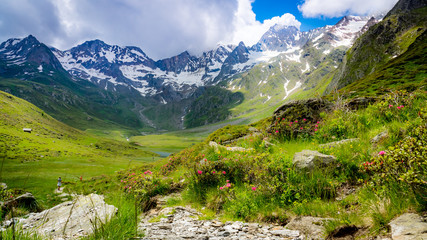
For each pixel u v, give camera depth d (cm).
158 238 520
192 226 655
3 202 564
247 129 2442
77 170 5428
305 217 600
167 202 1050
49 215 716
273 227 607
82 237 496
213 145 1673
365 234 451
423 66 8394
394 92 1235
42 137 12338
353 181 706
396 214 444
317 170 763
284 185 753
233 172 1019
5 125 11619
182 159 1828
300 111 1495
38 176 3353
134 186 1136
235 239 517
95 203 692
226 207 820
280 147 1148
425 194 433
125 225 518
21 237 433
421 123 634
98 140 17338
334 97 1562
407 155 493
